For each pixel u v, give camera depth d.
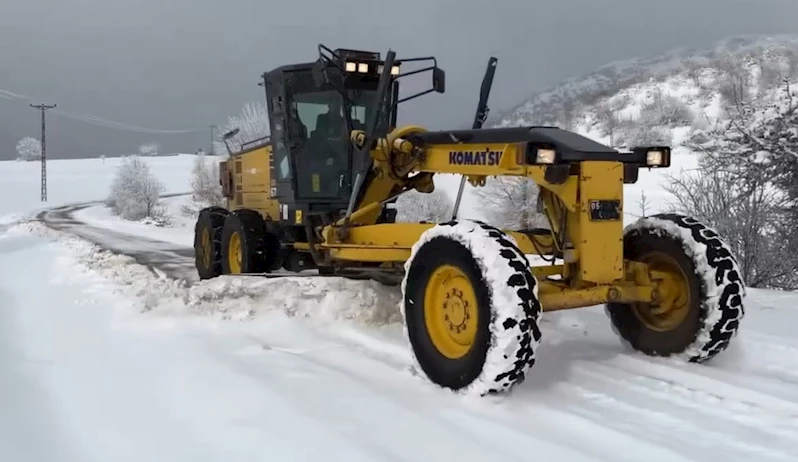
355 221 6.27
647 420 3.45
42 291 7.30
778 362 4.54
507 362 3.56
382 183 6.45
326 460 2.93
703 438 3.21
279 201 7.50
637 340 4.63
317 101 7.04
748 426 3.36
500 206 17.52
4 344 4.95
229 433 3.24
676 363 4.36
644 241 4.57
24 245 14.38
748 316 5.92
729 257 4.24
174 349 4.76
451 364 3.86
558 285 4.31
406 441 3.12
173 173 81.31
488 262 3.64
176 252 14.23
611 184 4.12
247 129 30.75
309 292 6.19
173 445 3.14
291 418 3.39
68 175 81.25
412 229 5.35
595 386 3.96
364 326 5.44
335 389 3.85
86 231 22.36
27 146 110.12
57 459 3.04
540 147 3.90
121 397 3.78
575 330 5.48
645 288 4.38
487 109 5.93
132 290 6.80
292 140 7.04
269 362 4.42
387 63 5.75
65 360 4.53
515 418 3.46
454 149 4.99
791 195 10.00
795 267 9.75
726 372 4.21
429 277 4.06
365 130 7.04
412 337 4.17
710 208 10.06
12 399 3.76
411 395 3.82
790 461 2.95
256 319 5.68
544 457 2.96
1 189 69.31
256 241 7.83
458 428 3.30
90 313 6.02
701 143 11.08
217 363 4.37
